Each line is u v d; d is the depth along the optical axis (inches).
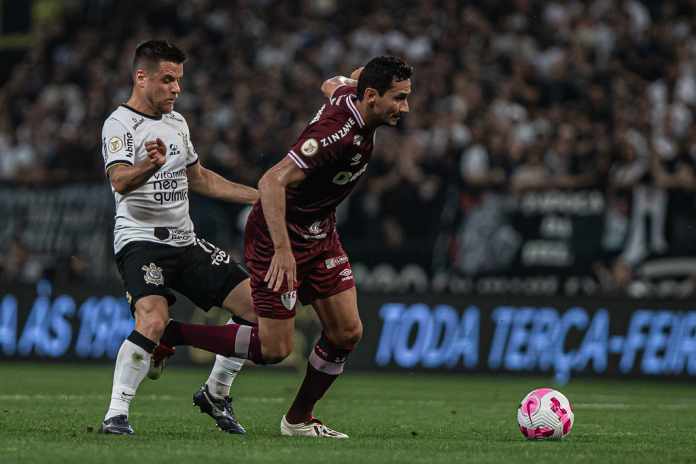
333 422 847.1
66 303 1657.2
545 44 1974.7
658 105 1796.3
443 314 1520.7
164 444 604.1
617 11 1941.4
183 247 730.2
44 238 1743.4
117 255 725.9
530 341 1488.7
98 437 643.5
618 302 1462.8
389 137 1763.0
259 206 685.3
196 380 1358.3
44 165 2043.6
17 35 2824.8
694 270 1437.0
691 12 1957.4
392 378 1483.8
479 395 1189.1
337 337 693.9
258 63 2197.3
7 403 978.7
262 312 680.4
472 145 1660.9
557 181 1478.8
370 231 1572.3
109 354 1617.9
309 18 2268.7
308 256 683.4
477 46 1974.7
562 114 1729.8
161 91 714.8
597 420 890.7
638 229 1449.3
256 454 559.2
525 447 627.2
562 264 1477.6
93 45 2452.0
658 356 1453.0
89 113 2191.2
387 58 643.5
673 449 634.8
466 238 1519.4
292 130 1852.9
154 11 2440.9
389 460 543.2
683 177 1509.6
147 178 673.0
